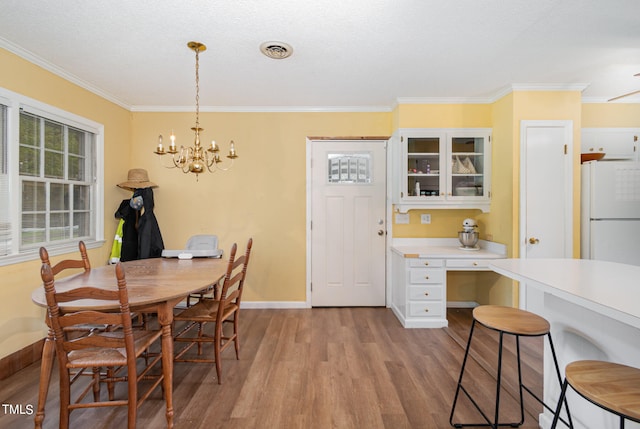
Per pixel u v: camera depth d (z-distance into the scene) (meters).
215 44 2.19
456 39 2.13
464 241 3.26
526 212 2.90
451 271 3.65
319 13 1.84
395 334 2.87
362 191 3.59
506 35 2.08
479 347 2.62
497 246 3.12
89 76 2.72
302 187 3.58
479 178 3.33
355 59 2.42
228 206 3.57
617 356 1.27
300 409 1.82
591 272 1.58
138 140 3.54
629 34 2.07
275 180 3.58
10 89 2.20
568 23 1.94
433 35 2.08
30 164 2.42
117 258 3.16
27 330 2.33
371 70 2.62
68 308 1.56
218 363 2.09
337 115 3.58
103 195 3.12
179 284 1.93
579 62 2.48
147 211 3.21
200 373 2.22
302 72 2.66
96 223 3.07
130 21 1.92
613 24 1.95
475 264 3.00
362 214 3.60
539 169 2.92
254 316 3.33
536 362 2.37
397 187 3.35
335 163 3.59
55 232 2.65
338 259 3.60
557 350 1.59
